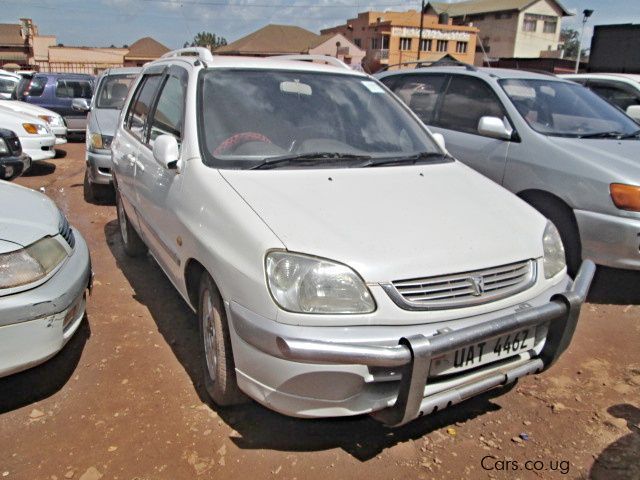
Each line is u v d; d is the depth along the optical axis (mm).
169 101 3682
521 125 4723
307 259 2230
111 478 2371
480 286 2400
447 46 47625
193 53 3764
